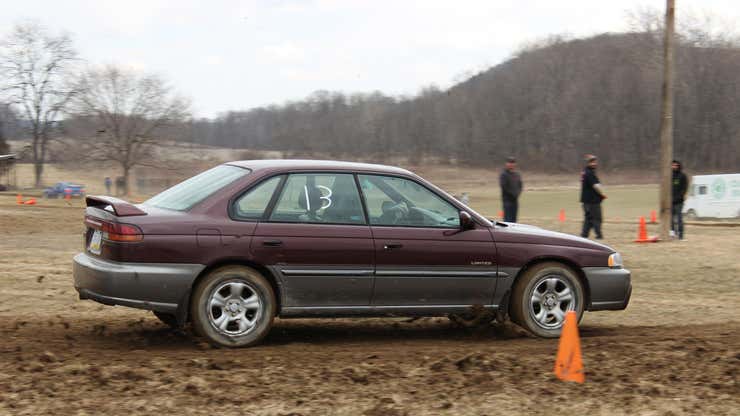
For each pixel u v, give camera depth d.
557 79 126.06
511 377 6.26
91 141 83.62
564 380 6.19
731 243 18.38
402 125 129.75
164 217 7.20
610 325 9.56
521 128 125.81
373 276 7.63
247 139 129.75
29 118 85.56
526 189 88.81
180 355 6.92
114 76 82.12
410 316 7.91
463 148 128.38
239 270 7.28
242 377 6.09
